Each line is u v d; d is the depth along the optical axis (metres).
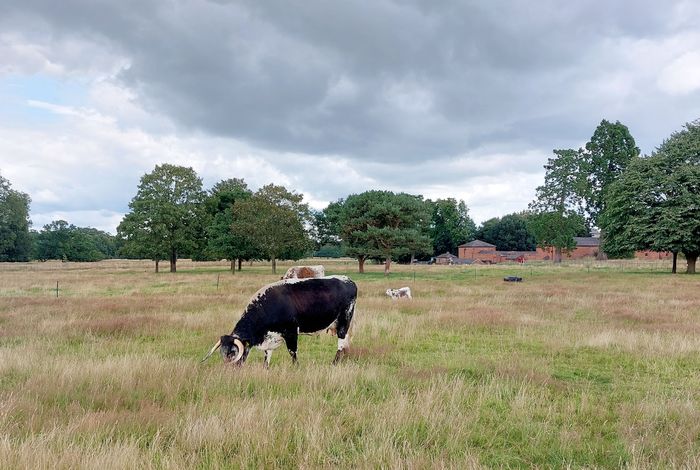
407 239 42.84
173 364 7.89
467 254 100.94
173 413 5.67
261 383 7.04
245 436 4.93
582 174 71.44
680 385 7.74
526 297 21.55
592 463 4.75
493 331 12.95
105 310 15.90
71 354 9.35
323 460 4.58
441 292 24.64
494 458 4.89
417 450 4.73
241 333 8.34
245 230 44.34
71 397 6.29
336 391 6.91
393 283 30.39
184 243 48.88
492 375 8.08
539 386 7.43
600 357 9.73
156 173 49.81
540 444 5.20
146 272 47.78
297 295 8.82
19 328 12.32
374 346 10.52
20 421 5.41
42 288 27.17
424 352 10.38
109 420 5.32
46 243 111.56
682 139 42.66
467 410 6.16
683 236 38.06
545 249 85.75
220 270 53.75
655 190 40.12
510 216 118.44
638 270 46.66
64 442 4.57
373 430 5.26
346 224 45.06
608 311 16.41
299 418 5.54
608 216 45.34
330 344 11.14
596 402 6.73
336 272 46.75
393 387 6.94
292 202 47.53
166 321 13.38
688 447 5.00
